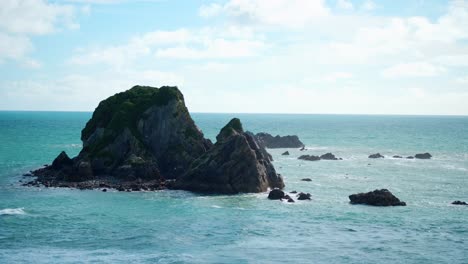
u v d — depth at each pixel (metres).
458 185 103.12
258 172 92.94
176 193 89.94
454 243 59.62
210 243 58.56
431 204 82.31
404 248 57.44
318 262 52.25
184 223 67.69
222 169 91.44
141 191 91.12
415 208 78.88
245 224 67.56
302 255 54.47
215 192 90.94
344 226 67.00
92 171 104.12
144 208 76.69
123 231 63.06
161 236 61.09
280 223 68.38
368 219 71.00
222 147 94.38
